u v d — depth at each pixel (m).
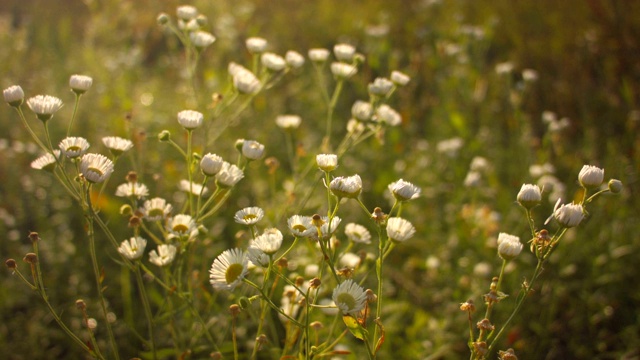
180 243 0.62
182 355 0.63
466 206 0.88
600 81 1.27
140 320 0.75
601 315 0.80
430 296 0.83
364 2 1.70
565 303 0.82
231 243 0.87
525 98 1.25
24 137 1.04
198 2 1.47
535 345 0.78
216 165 0.59
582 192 0.88
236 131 1.07
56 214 0.89
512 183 0.98
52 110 0.58
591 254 0.85
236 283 0.52
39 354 0.74
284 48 1.51
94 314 0.76
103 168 0.57
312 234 0.55
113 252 0.83
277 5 1.67
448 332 0.78
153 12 1.50
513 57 1.40
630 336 0.78
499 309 0.79
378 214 0.54
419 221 0.92
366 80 1.21
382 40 1.24
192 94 0.92
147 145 0.96
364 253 0.64
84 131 1.06
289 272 0.72
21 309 0.79
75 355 0.74
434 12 1.55
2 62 1.28
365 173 1.02
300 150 0.77
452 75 1.17
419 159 1.05
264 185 0.94
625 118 1.16
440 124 1.13
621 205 0.89
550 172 0.91
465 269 0.83
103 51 1.35
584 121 1.14
